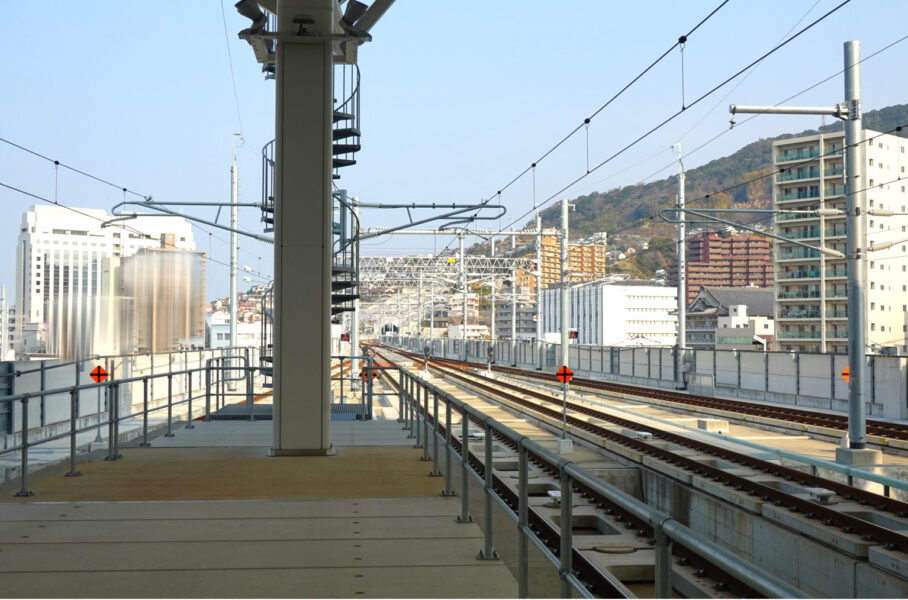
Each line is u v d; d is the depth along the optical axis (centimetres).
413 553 619
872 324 9100
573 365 5425
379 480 947
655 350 4231
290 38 1127
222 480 945
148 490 884
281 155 1138
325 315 1148
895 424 2283
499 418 2742
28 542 648
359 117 1977
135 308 2822
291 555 611
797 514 1162
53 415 1891
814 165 8481
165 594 515
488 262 6938
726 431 2375
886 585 902
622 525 1134
